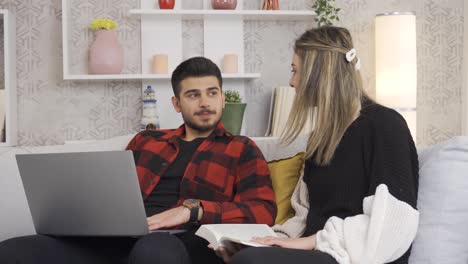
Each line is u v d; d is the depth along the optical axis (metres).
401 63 3.35
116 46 3.32
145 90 3.34
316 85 1.88
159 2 3.37
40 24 3.45
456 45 3.68
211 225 1.72
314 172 1.91
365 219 1.60
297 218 1.97
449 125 3.69
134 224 1.70
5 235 2.26
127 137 2.50
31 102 3.46
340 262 1.54
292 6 3.55
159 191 2.22
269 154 2.43
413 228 1.58
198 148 2.22
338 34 1.91
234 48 3.50
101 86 3.48
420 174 1.84
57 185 1.75
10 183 2.28
